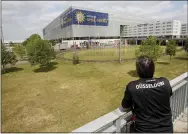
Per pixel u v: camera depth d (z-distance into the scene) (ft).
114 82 43.45
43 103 29.81
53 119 23.57
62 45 172.04
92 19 207.92
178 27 207.62
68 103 29.45
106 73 55.83
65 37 224.53
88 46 185.26
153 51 49.01
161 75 49.29
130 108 4.88
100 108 26.89
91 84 42.14
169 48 75.82
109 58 94.12
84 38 202.90
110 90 36.52
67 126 21.48
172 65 66.39
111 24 238.48
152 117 4.47
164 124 4.54
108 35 236.43
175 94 8.32
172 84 6.76
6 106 28.63
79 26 195.00
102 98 31.50
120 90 36.22
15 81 47.52
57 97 32.89
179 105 9.25
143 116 4.49
